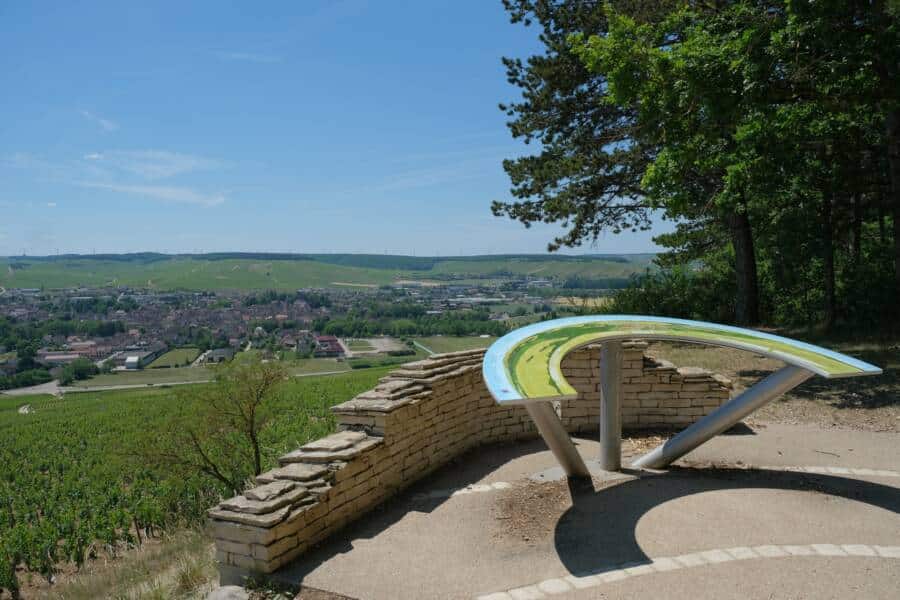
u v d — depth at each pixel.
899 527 5.21
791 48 9.52
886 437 8.30
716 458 7.49
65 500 20.95
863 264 17.72
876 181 15.12
